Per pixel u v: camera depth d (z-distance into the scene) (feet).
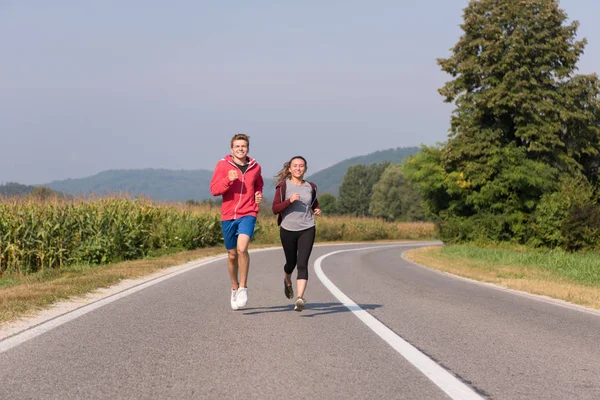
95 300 29.01
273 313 26.05
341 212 501.56
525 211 113.29
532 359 17.67
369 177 501.15
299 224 25.94
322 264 67.72
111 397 12.94
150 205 78.74
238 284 26.99
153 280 40.75
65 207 57.26
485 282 48.70
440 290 39.19
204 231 94.68
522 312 28.58
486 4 111.34
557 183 107.96
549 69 107.34
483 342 20.25
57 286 32.42
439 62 117.19
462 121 115.65
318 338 20.33
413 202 366.63
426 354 18.04
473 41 111.65
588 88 109.91
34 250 50.52
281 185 26.23
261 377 14.88
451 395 13.57
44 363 15.97
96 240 57.16
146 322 22.81
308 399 13.03
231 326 22.36
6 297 27.07
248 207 25.72
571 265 62.90
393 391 13.83
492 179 113.19
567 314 28.43
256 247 113.60
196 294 32.48
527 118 110.11
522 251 97.25
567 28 109.40
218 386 13.97
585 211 84.74
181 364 16.15
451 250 98.73
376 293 36.04
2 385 13.75
